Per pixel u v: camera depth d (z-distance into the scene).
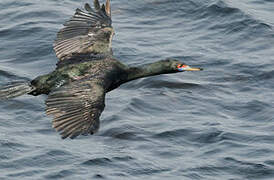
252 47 21.09
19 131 16.80
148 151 16.03
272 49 20.97
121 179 14.98
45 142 16.36
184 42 21.33
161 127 16.92
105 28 11.24
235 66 19.92
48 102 9.47
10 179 14.98
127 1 23.39
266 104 18.03
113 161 15.57
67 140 16.44
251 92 18.70
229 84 19.08
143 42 21.19
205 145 16.31
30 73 19.38
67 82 9.97
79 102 9.49
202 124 17.09
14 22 22.05
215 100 18.25
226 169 15.43
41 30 21.47
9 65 19.81
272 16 22.80
